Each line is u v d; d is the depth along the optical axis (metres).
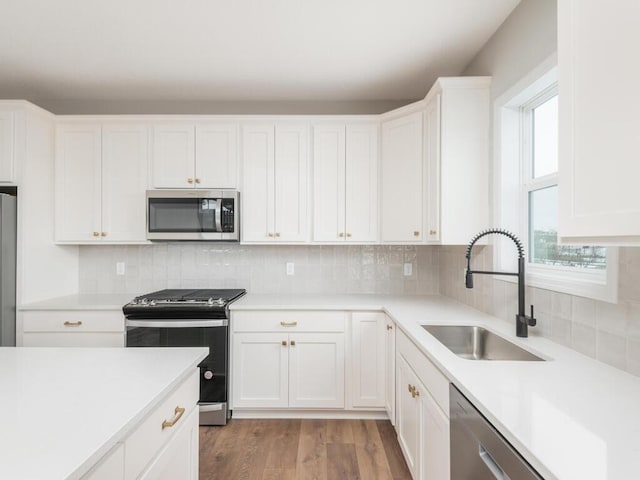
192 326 2.47
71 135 2.82
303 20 2.00
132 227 2.82
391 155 2.69
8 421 0.84
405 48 2.29
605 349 1.29
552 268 1.71
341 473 1.97
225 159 2.82
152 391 1.02
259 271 3.15
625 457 0.72
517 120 2.05
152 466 1.02
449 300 2.78
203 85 2.81
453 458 1.23
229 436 2.36
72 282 3.07
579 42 0.91
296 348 2.54
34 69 2.56
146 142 2.83
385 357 2.51
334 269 3.15
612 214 0.80
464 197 2.20
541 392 1.06
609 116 0.81
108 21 2.01
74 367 1.22
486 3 1.86
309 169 2.83
